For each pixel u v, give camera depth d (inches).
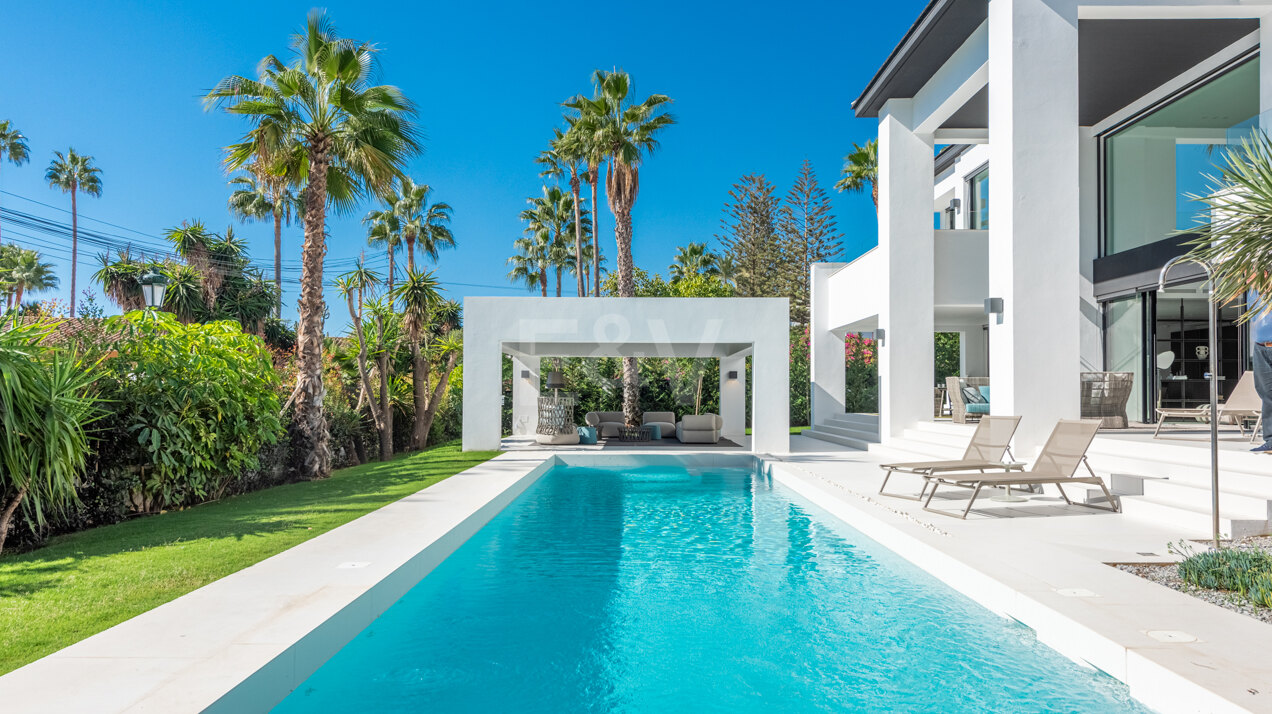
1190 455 260.4
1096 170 486.9
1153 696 115.5
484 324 547.5
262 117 412.2
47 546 225.6
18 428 207.3
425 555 201.8
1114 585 163.5
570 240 1461.6
